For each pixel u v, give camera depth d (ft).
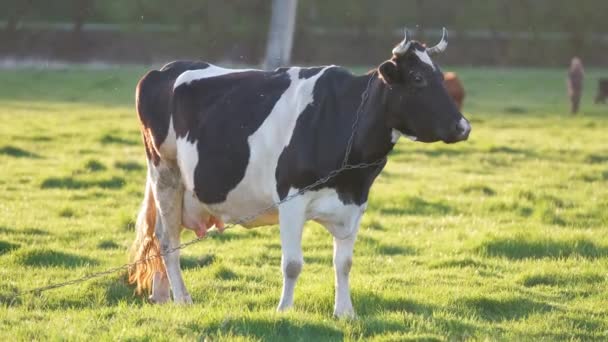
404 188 70.23
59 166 76.33
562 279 44.06
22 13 202.49
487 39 225.56
